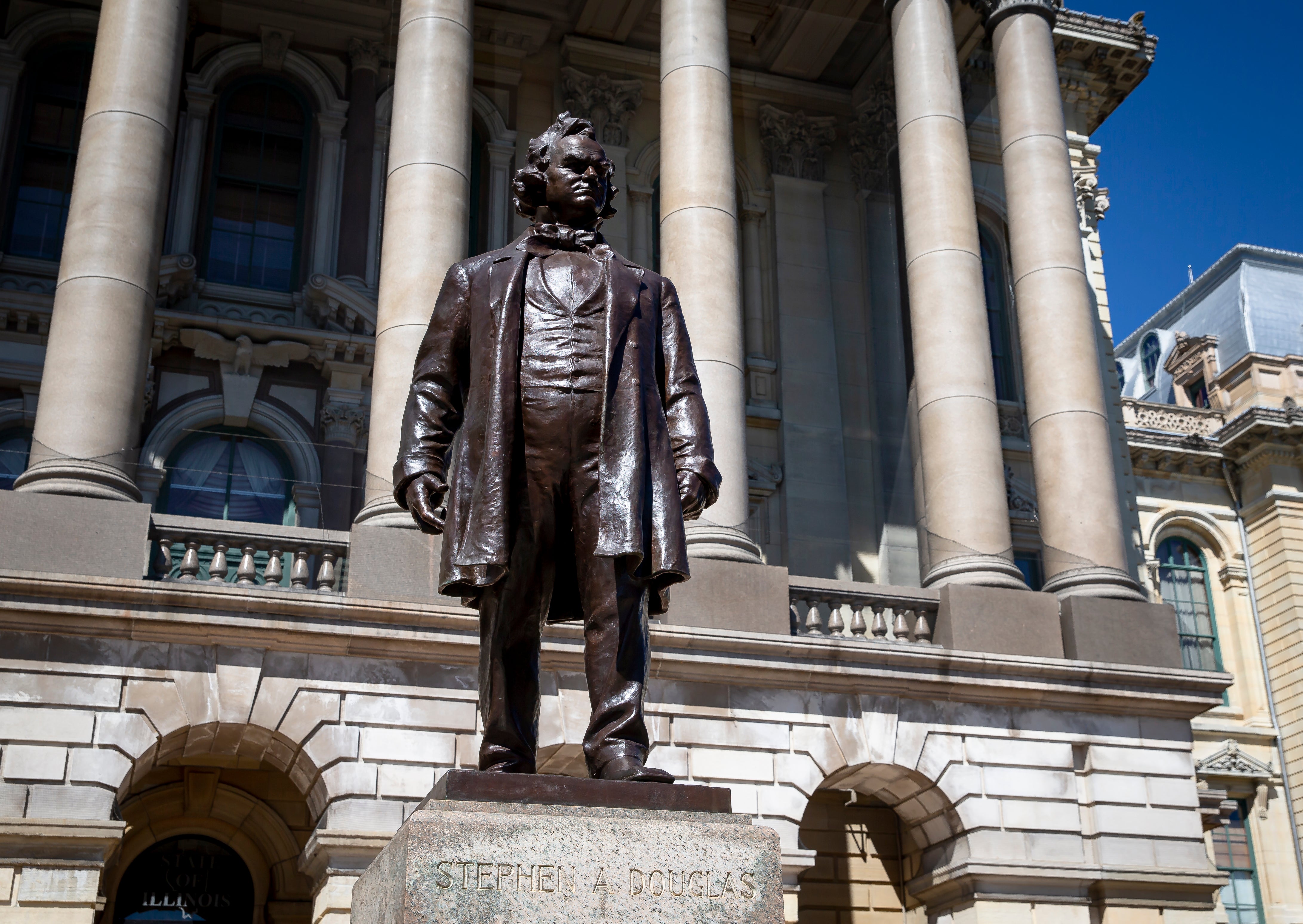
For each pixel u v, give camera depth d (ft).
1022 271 76.69
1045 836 63.67
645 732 15.57
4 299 77.71
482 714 16.31
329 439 79.46
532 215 18.25
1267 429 126.52
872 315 94.84
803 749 61.31
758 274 94.94
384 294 63.46
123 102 62.18
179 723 53.06
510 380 16.17
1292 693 120.98
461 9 69.46
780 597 63.21
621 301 16.78
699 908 13.07
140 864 69.56
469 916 12.51
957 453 69.51
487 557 15.43
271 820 69.92
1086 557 69.97
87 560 53.62
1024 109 80.23
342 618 55.47
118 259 59.21
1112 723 66.49
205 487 77.61
